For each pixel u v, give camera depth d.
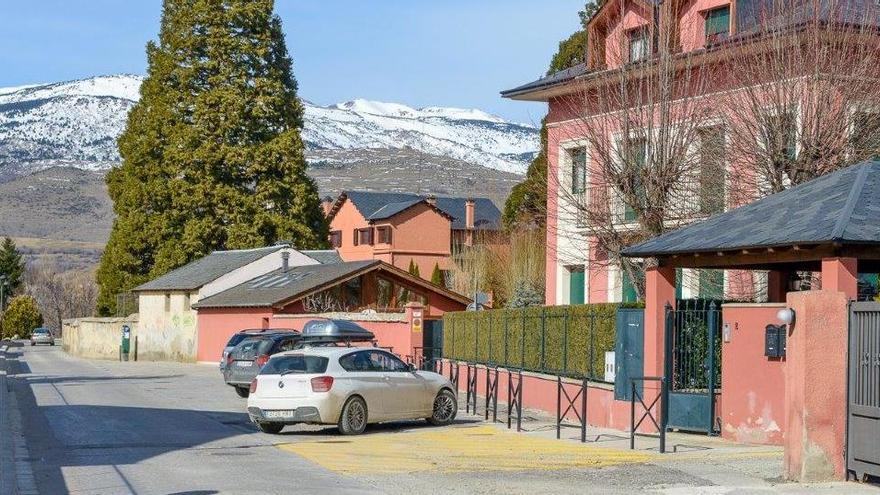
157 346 61.16
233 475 15.94
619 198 28.16
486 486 14.95
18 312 116.00
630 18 30.23
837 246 16.09
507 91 34.75
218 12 66.31
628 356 21.97
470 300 52.72
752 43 26.16
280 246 58.94
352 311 47.97
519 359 29.30
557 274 35.47
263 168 65.12
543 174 41.03
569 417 24.83
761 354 19.19
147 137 66.19
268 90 66.62
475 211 99.06
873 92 24.88
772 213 18.70
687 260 20.12
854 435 14.66
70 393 32.72
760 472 15.82
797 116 25.11
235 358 31.36
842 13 25.78
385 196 93.12
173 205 65.12
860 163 19.17
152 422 23.84
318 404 21.38
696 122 27.02
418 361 35.81
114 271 68.25
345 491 14.48
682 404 20.80
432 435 21.73
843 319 14.87
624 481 15.28
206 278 57.59
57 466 16.86
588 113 28.97
